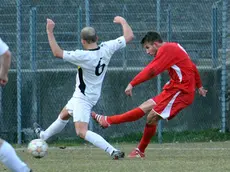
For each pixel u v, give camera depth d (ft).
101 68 102.53
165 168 89.20
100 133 154.92
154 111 105.70
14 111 153.17
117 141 153.58
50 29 99.71
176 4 170.50
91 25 165.48
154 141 152.25
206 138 153.79
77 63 100.99
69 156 113.91
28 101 153.38
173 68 104.53
